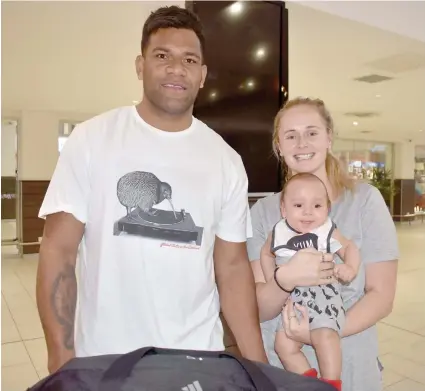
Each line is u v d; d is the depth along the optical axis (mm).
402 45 4965
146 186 1214
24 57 5570
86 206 1229
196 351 934
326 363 1260
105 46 5113
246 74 2809
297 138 1383
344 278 1294
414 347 3918
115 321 1189
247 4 2805
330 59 5609
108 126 1270
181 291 1228
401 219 16297
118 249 1196
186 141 1294
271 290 1343
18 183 9180
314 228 1380
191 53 1247
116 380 801
